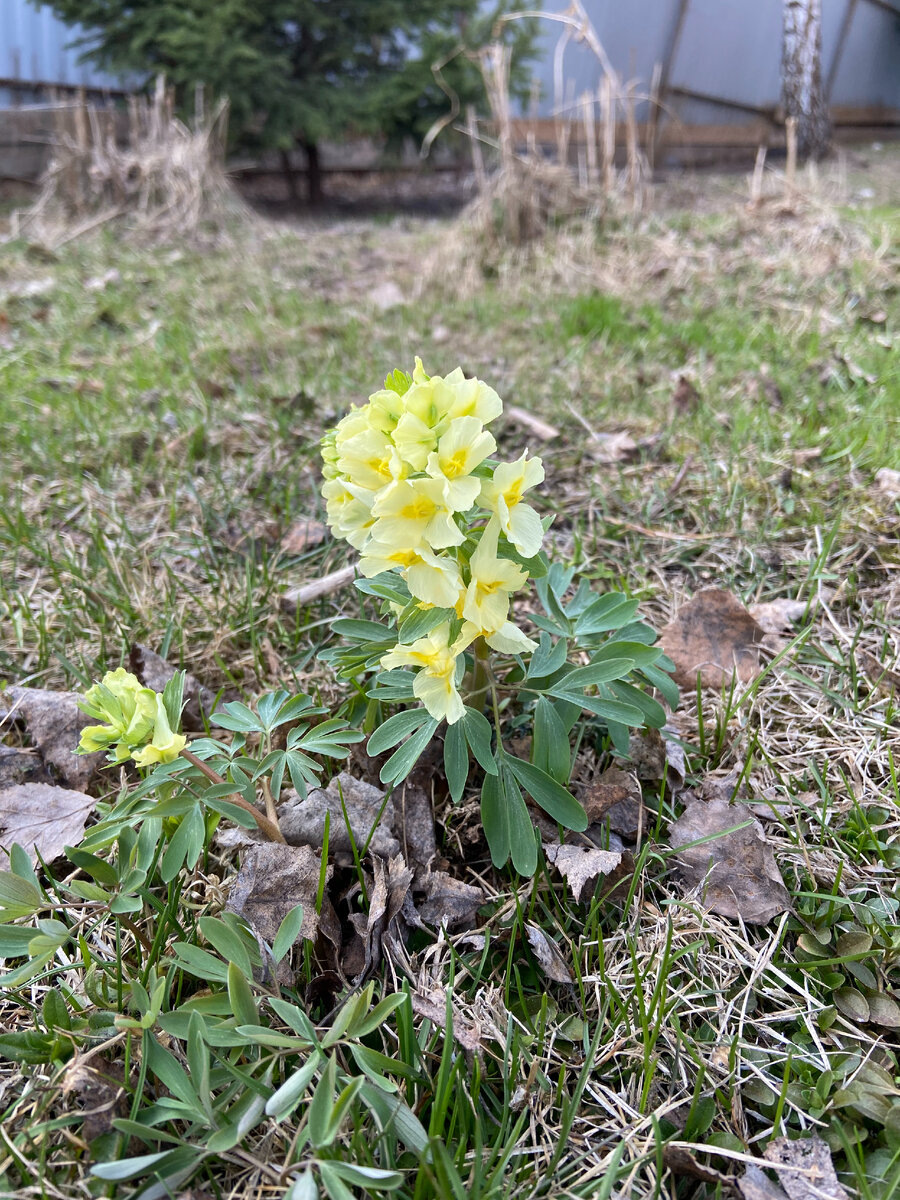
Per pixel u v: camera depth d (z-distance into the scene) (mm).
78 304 768
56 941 180
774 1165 167
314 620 326
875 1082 182
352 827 228
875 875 227
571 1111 172
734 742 268
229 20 1121
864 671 301
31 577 363
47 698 279
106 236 1011
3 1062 188
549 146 1528
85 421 502
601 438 478
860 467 428
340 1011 186
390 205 1506
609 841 231
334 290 861
